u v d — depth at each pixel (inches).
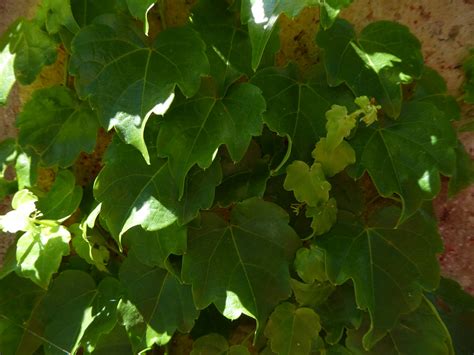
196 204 18.9
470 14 20.4
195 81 18.1
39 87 21.2
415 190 19.0
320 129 19.2
